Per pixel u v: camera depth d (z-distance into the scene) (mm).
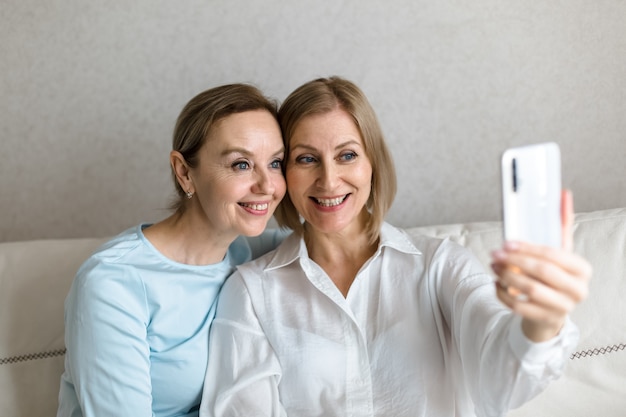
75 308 1202
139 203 1810
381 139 1294
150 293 1252
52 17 1749
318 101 1227
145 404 1188
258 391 1234
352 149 1234
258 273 1356
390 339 1242
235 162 1218
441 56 1712
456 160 1752
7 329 1440
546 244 766
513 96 1726
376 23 1703
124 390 1171
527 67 1717
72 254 1510
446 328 1275
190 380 1276
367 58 1716
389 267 1304
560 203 769
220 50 1731
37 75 1774
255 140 1213
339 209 1257
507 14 1697
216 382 1280
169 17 1729
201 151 1236
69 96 1776
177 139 1284
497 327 983
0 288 1475
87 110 1778
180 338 1280
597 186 1762
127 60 1752
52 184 1815
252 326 1298
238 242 1496
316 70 1727
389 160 1313
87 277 1208
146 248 1294
